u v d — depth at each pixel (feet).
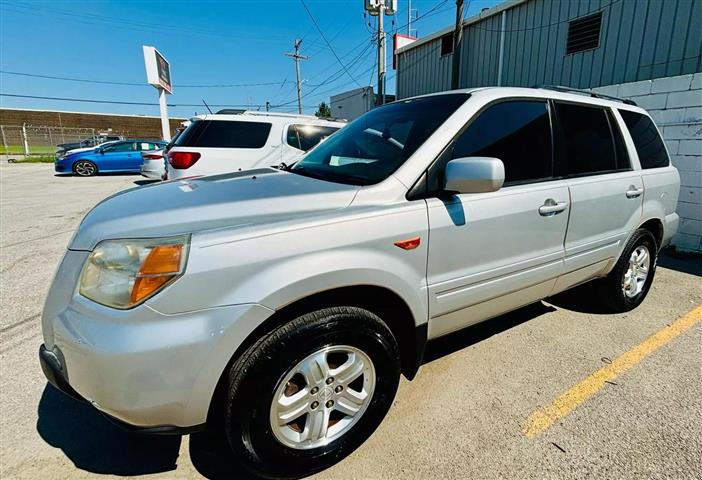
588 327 9.98
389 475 5.58
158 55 57.47
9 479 5.42
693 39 22.75
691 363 8.33
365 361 5.82
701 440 6.16
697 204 16.07
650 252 10.95
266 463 5.19
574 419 6.67
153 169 35.29
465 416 6.77
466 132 6.82
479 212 6.62
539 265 7.79
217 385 4.75
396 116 8.09
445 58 41.81
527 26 32.73
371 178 6.40
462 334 9.70
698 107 15.52
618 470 5.62
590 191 8.55
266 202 5.55
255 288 4.64
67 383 4.76
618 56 26.61
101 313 4.43
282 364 4.96
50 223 21.22
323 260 5.06
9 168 60.34
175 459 5.87
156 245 4.47
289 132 20.30
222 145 19.13
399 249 5.74
